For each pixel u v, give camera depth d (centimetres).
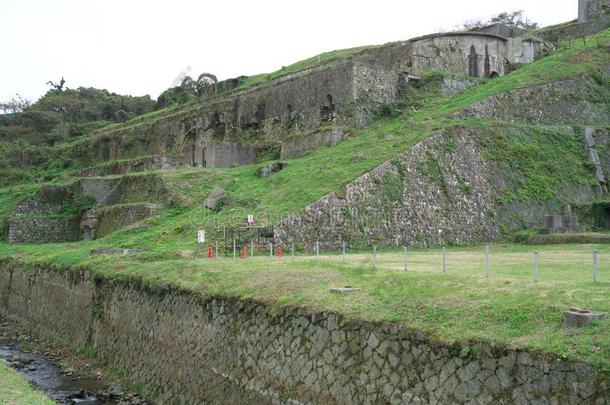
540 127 4628
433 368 1277
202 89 8862
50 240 5316
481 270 1991
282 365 1683
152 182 4788
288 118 6056
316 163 4212
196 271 2342
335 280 1869
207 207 3856
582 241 3400
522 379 1120
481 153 4156
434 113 4931
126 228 3975
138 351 2416
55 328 3238
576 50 5950
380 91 5488
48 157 8956
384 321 1416
